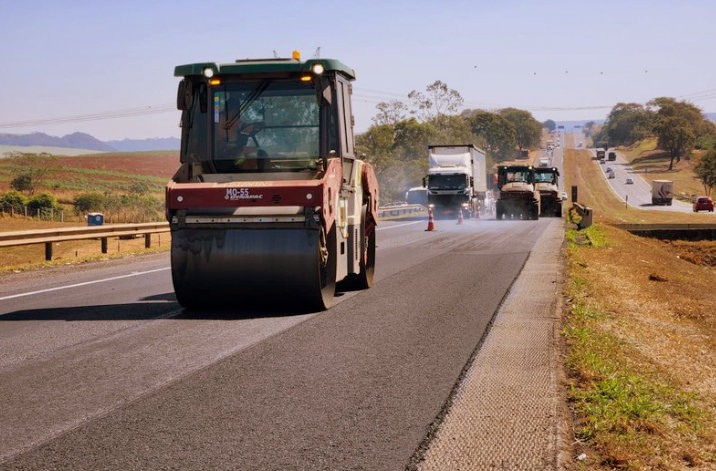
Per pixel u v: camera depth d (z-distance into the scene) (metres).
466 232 31.62
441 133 121.75
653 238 53.16
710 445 5.77
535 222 42.12
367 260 12.84
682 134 199.50
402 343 8.28
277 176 10.35
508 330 9.11
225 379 6.67
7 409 5.78
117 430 5.26
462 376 6.83
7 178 106.62
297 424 5.40
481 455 4.79
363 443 5.00
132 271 16.73
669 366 9.82
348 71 10.85
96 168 149.50
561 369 7.18
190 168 10.45
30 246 30.91
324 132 10.37
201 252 9.78
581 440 5.20
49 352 7.83
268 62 10.40
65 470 4.52
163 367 7.12
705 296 21.14
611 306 13.43
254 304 10.14
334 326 9.25
